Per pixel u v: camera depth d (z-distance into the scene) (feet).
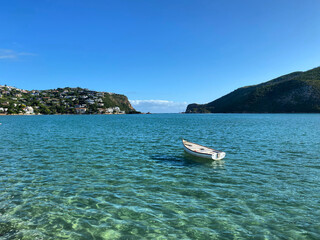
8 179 48.98
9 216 32.50
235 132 155.12
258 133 147.23
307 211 34.63
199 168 59.36
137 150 85.46
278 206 36.32
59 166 60.49
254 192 42.29
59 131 163.32
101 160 68.13
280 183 47.26
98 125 239.50
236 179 50.03
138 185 46.01
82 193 41.50
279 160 68.18
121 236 27.94
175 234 28.43
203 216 33.06
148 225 30.58
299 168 59.00
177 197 39.99
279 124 239.09
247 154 77.51
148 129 184.24
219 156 65.57
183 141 91.40
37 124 253.44
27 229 29.17
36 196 39.86
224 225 30.55
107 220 31.81
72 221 31.42
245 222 31.32
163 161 67.41
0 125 232.73
